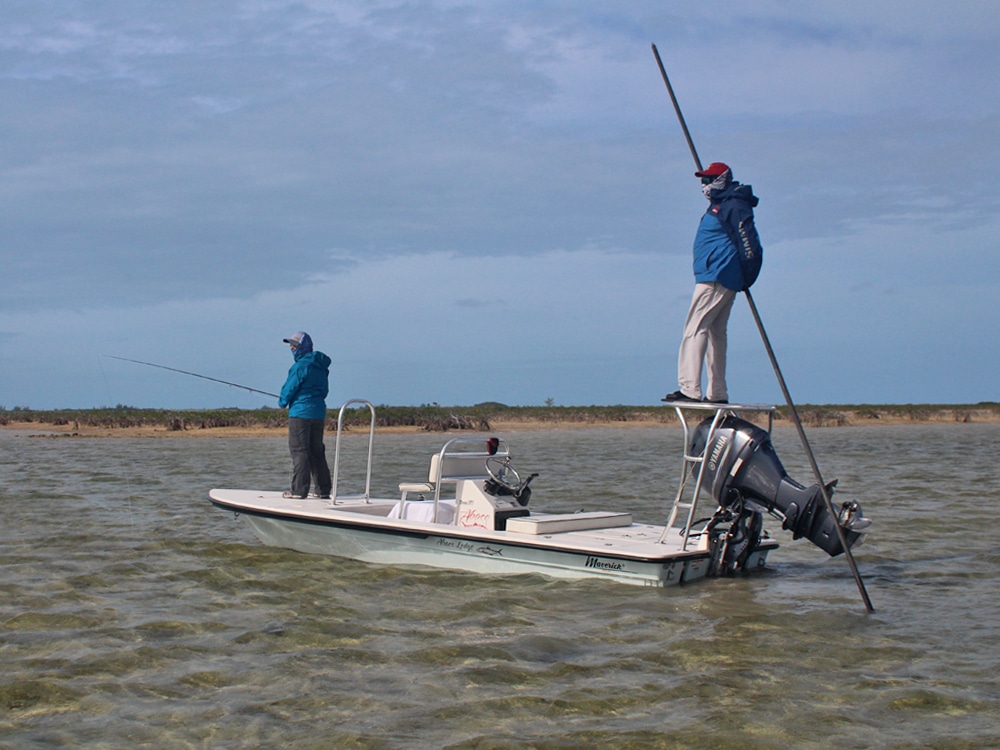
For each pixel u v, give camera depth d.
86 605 7.07
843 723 4.73
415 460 21.61
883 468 19.11
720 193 7.25
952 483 15.91
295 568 8.34
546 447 27.50
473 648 5.95
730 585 7.65
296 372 9.49
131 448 25.48
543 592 7.31
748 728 4.66
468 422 37.56
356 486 15.30
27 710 4.91
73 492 14.25
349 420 37.88
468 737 4.55
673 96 7.39
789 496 7.22
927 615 6.81
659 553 7.32
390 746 4.44
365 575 8.02
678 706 4.96
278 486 15.38
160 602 7.17
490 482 8.47
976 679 5.39
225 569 8.34
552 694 5.14
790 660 5.73
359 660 5.73
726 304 7.44
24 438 30.58
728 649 5.93
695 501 7.50
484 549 7.96
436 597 7.25
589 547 7.52
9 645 6.04
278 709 4.92
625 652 5.88
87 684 5.30
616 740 4.51
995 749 4.39
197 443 27.98
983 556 9.20
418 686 5.27
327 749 4.42
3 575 8.11
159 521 11.20
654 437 34.03
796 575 8.27
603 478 17.02
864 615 6.80
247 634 6.29
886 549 9.62
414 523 8.24
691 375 7.46
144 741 4.52
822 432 38.31
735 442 7.41
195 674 5.47
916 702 5.01
